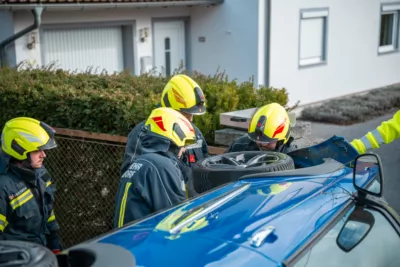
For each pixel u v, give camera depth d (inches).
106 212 239.9
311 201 110.4
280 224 98.5
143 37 526.3
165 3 503.8
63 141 246.1
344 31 624.4
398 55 713.0
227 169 138.4
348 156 155.4
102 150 235.8
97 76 288.2
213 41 558.6
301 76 577.3
